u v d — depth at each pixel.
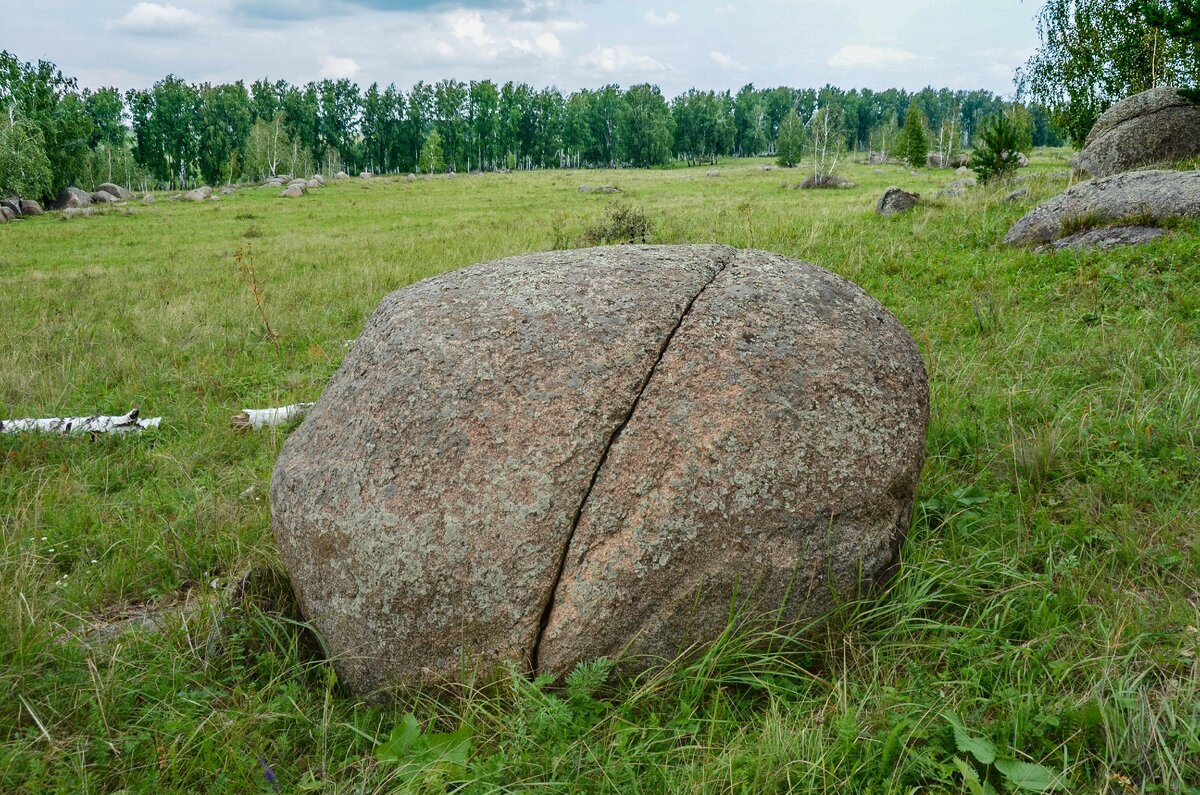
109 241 24.16
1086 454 4.07
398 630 2.77
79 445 5.95
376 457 2.85
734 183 41.56
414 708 2.76
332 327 9.43
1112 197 8.91
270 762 2.62
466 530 2.67
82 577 4.04
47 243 24.14
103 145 76.81
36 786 2.47
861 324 3.23
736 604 2.76
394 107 103.88
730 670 2.80
